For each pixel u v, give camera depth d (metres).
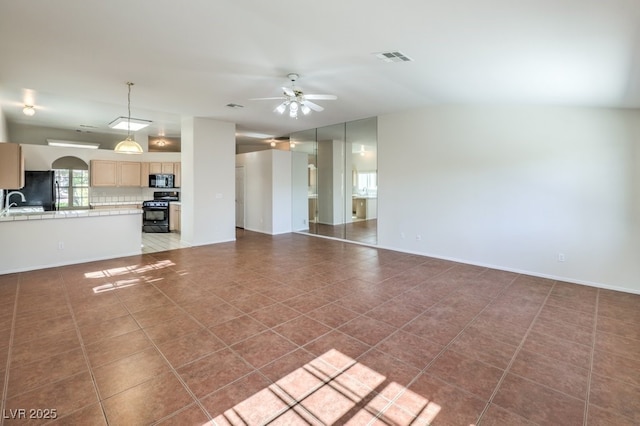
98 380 2.12
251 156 8.66
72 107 5.76
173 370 2.24
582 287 4.05
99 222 5.34
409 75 3.76
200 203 6.62
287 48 3.07
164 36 2.85
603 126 3.96
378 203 6.38
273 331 2.83
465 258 5.21
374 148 6.55
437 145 5.45
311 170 8.20
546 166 4.38
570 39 2.32
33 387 2.04
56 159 7.81
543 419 1.80
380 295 3.74
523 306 3.43
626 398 1.98
